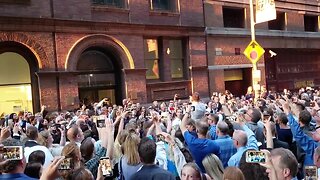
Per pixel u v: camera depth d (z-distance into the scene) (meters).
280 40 29.91
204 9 24.34
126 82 19.80
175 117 10.88
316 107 10.43
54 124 11.04
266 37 28.62
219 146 6.28
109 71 20.16
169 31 22.03
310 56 33.84
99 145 6.20
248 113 7.92
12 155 4.05
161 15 21.78
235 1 26.23
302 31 31.73
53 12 17.22
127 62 19.91
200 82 23.62
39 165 4.67
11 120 11.61
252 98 19.42
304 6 31.86
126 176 4.97
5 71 16.55
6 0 15.83
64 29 17.48
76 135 6.64
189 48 23.22
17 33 16.09
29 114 12.80
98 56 19.77
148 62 21.59
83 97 19.14
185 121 7.13
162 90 21.77
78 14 18.03
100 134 6.64
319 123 7.66
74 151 5.02
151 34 21.16
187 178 4.02
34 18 16.44
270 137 6.32
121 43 19.62
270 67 30.02
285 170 3.35
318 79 34.22
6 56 16.55
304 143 6.29
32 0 16.61
